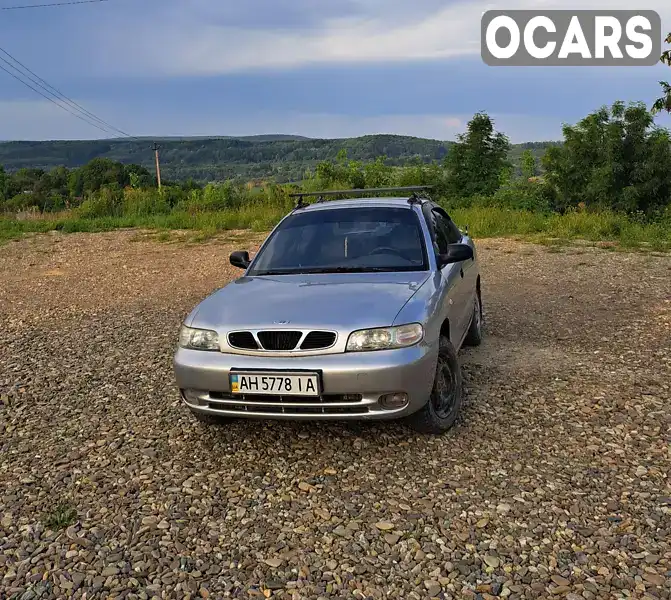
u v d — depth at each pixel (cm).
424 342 384
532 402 478
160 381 563
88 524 331
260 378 375
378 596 269
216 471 386
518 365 576
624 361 579
